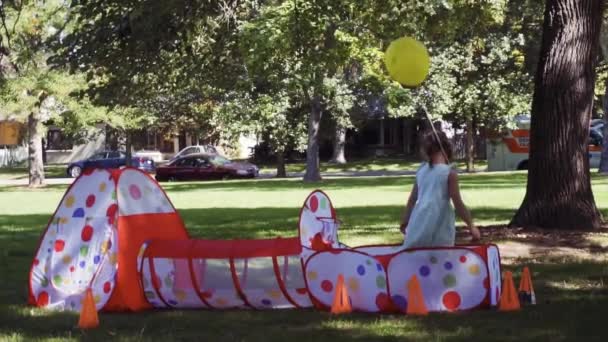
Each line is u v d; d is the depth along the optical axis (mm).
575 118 12250
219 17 14773
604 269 9508
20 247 13375
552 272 9438
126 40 13359
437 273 7340
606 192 22141
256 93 38031
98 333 6832
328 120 47594
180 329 6961
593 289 8383
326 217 8211
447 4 15383
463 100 38156
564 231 12102
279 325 6996
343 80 35094
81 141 48312
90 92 14695
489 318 7008
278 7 16812
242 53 16109
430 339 6316
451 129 47719
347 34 16953
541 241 11547
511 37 36875
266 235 14117
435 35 17625
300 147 40344
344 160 54094
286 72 22016
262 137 41500
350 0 15773
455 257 7328
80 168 50844
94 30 13469
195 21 13766
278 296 7688
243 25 15398
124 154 50750
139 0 12984
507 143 42094
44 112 36250
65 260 8148
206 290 7773
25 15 28969
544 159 12375
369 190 27297
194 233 14562
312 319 7176
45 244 8289
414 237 7434
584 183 12352
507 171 40438
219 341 6449
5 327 7141
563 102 12219
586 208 12312
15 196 30047
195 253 7820
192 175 44875
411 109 36094
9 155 62938
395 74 7770
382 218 16719
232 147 47000
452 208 7539
